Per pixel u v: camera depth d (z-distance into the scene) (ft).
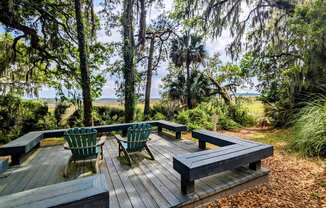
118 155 12.60
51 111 27.84
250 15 26.22
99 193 4.74
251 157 8.83
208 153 8.56
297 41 20.11
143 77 38.45
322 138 12.99
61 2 25.30
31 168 10.50
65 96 28.37
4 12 20.06
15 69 26.91
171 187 8.00
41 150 13.97
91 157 10.53
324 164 11.42
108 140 17.03
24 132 24.90
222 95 37.99
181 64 40.75
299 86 22.29
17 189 8.18
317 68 19.63
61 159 11.96
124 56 27.78
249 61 31.89
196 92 37.22
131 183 8.47
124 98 29.25
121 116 32.53
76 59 28.30
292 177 9.93
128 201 6.99
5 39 25.62
